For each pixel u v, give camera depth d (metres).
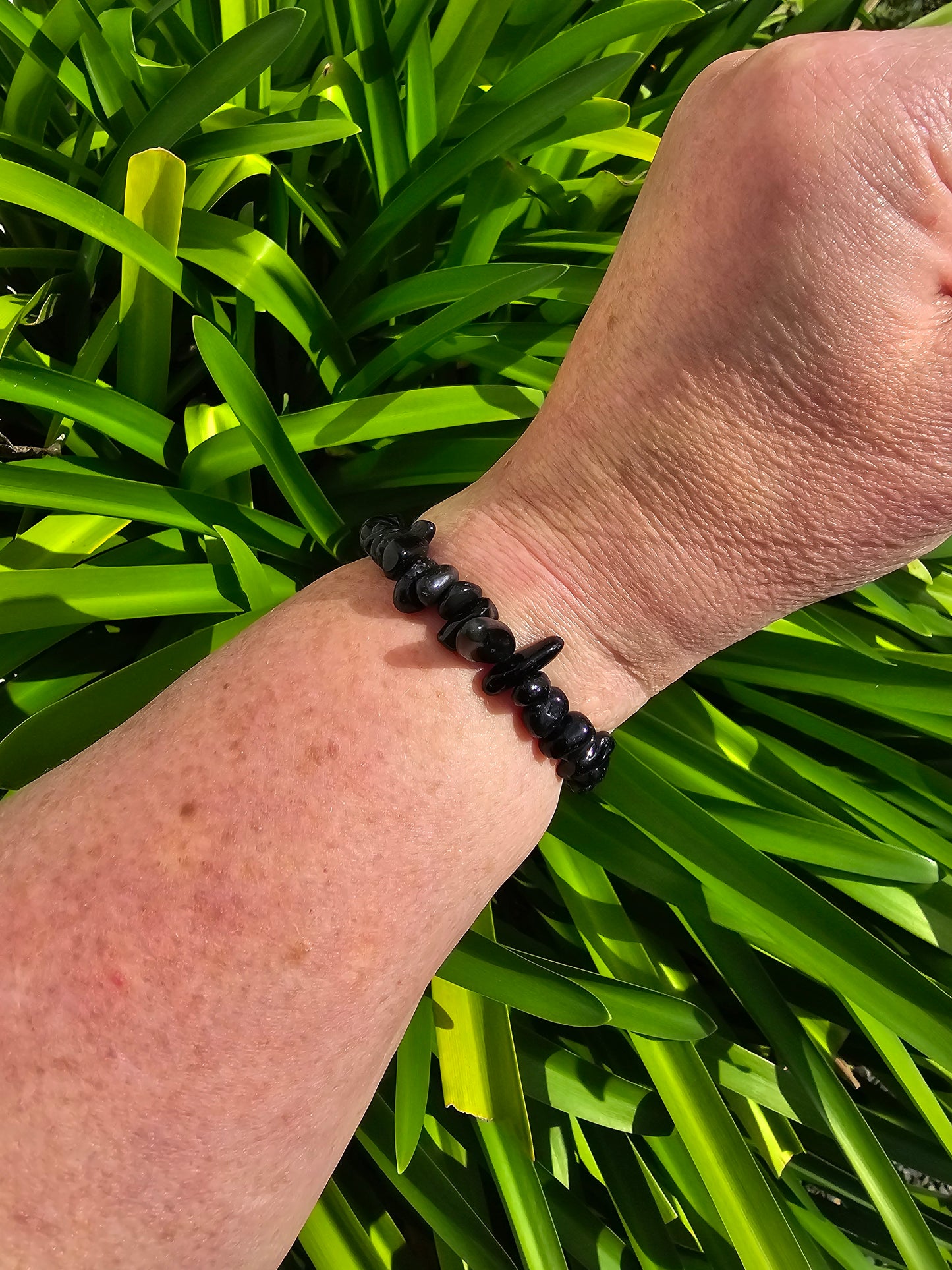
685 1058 0.29
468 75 0.33
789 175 0.14
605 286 0.17
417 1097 0.26
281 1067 0.15
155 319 0.28
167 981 0.14
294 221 0.34
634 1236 0.31
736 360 0.15
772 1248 0.27
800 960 0.28
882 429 0.15
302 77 0.37
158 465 0.31
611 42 0.30
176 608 0.27
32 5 0.32
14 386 0.26
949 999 0.27
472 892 0.17
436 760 0.16
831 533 0.16
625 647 0.18
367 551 0.19
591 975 0.28
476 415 0.29
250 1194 0.15
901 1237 0.28
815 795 0.33
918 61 0.14
